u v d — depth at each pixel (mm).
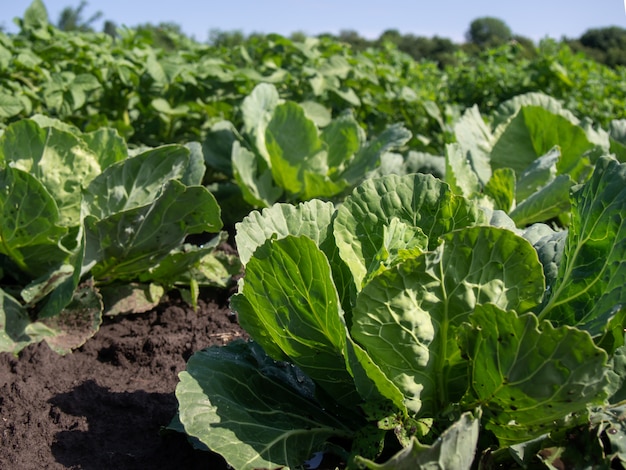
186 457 915
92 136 1356
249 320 869
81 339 1192
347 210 866
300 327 804
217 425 778
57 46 2248
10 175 1149
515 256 738
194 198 1229
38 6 2564
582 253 793
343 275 878
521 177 1638
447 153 1462
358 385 774
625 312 747
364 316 741
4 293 1197
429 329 751
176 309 1395
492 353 714
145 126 2189
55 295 1215
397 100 2553
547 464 761
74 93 1911
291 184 1812
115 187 1206
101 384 1107
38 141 1209
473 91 3418
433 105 2533
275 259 766
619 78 3824
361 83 2523
